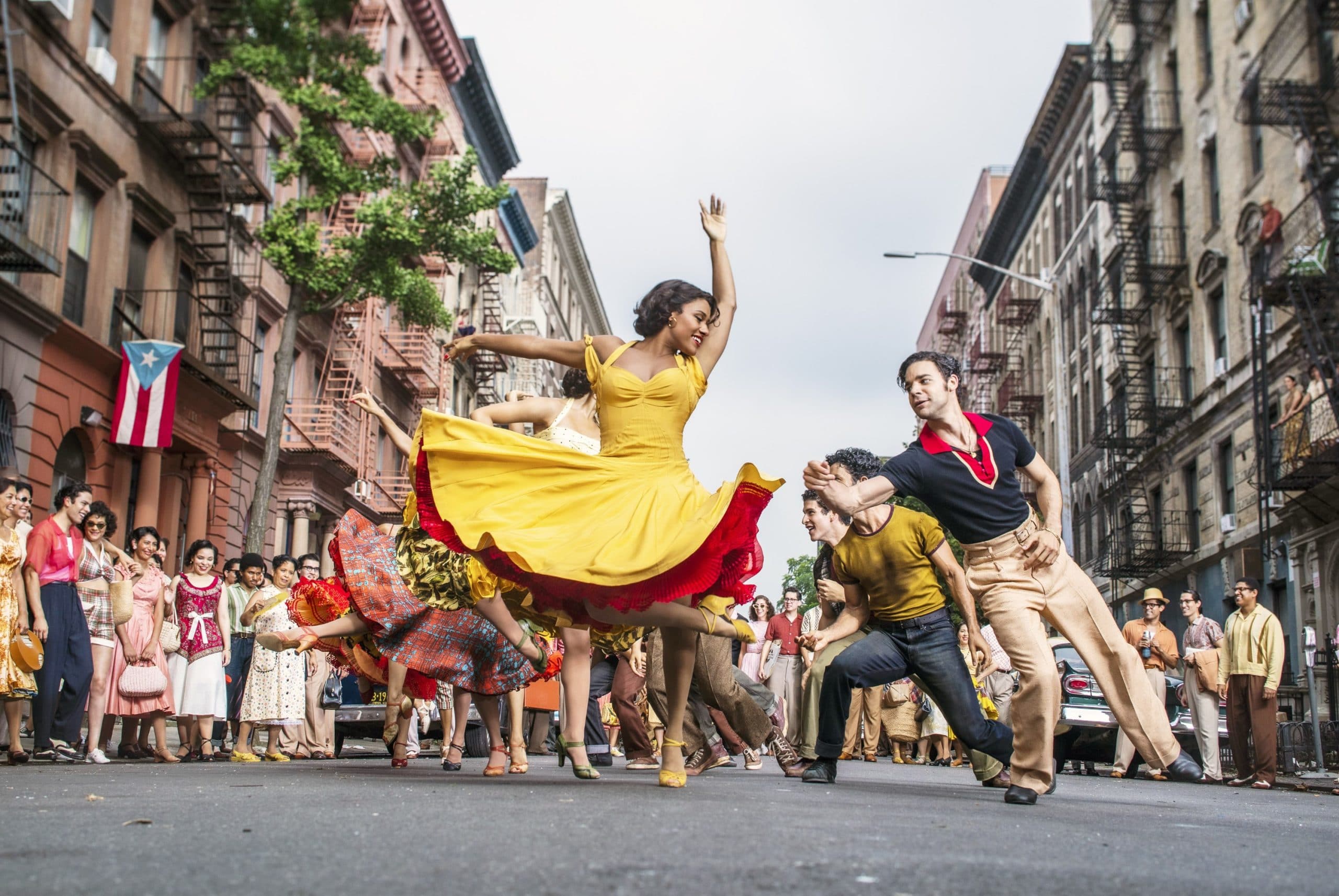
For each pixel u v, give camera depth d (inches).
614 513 208.8
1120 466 1486.2
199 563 446.0
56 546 373.1
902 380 245.1
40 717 368.8
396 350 1459.2
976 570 248.1
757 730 347.9
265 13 898.1
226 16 958.4
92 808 173.0
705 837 142.9
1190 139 1327.5
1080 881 119.7
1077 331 1788.9
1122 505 1496.1
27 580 361.7
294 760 457.7
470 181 944.9
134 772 303.7
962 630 658.2
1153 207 1425.9
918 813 199.2
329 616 312.0
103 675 389.7
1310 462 880.3
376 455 1459.2
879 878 115.0
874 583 270.2
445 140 1620.3
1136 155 1448.1
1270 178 1106.1
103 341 858.1
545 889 102.7
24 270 745.6
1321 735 643.5
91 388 840.9
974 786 334.6
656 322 218.2
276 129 1158.3
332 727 514.3
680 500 209.3
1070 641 249.6
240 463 1111.6
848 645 292.2
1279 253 1070.4
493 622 235.1
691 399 218.8
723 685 346.3
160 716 410.6
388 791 213.6
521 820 157.2
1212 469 1248.8
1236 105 1196.5
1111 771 642.2
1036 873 124.2
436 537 225.8
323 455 1208.2
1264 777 491.8
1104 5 1662.2
